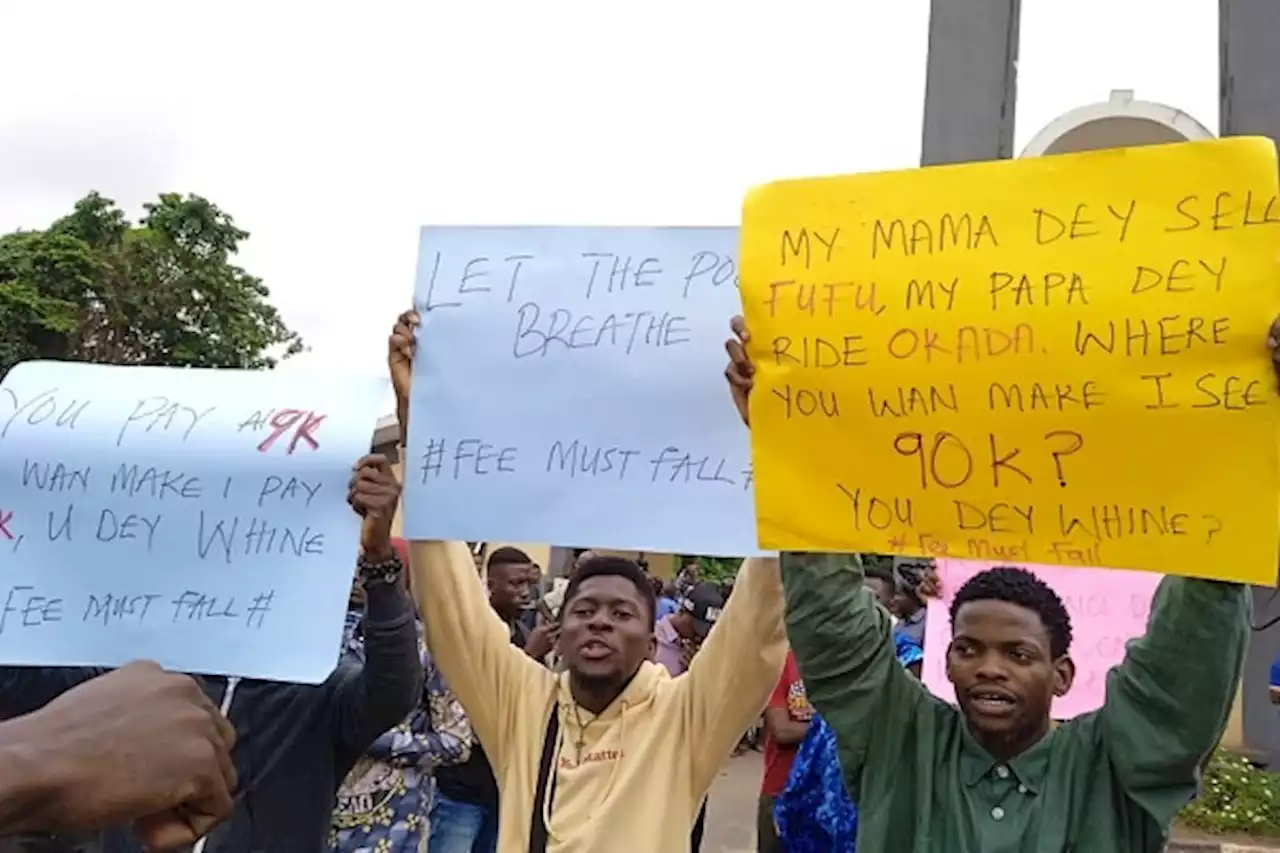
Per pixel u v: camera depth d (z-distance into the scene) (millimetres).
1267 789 7973
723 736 2748
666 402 2619
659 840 2684
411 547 2916
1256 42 10094
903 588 5387
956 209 2221
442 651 2904
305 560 2639
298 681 2551
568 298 2721
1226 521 1994
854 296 2250
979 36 10797
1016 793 2273
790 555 2354
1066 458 2098
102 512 2713
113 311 24016
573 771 2795
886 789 2369
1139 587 3527
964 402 2160
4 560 2701
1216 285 2029
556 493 2627
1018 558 2123
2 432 2795
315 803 2926
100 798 792
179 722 849
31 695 2885
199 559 2664
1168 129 10766
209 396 2824
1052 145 11062
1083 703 3455
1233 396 2004
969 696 2297
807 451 2260
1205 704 2080
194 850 2793
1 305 22812
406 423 2785
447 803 4910
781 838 4031
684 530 2551
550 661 5379
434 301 2779
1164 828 2205
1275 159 2031
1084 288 2107
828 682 2387
